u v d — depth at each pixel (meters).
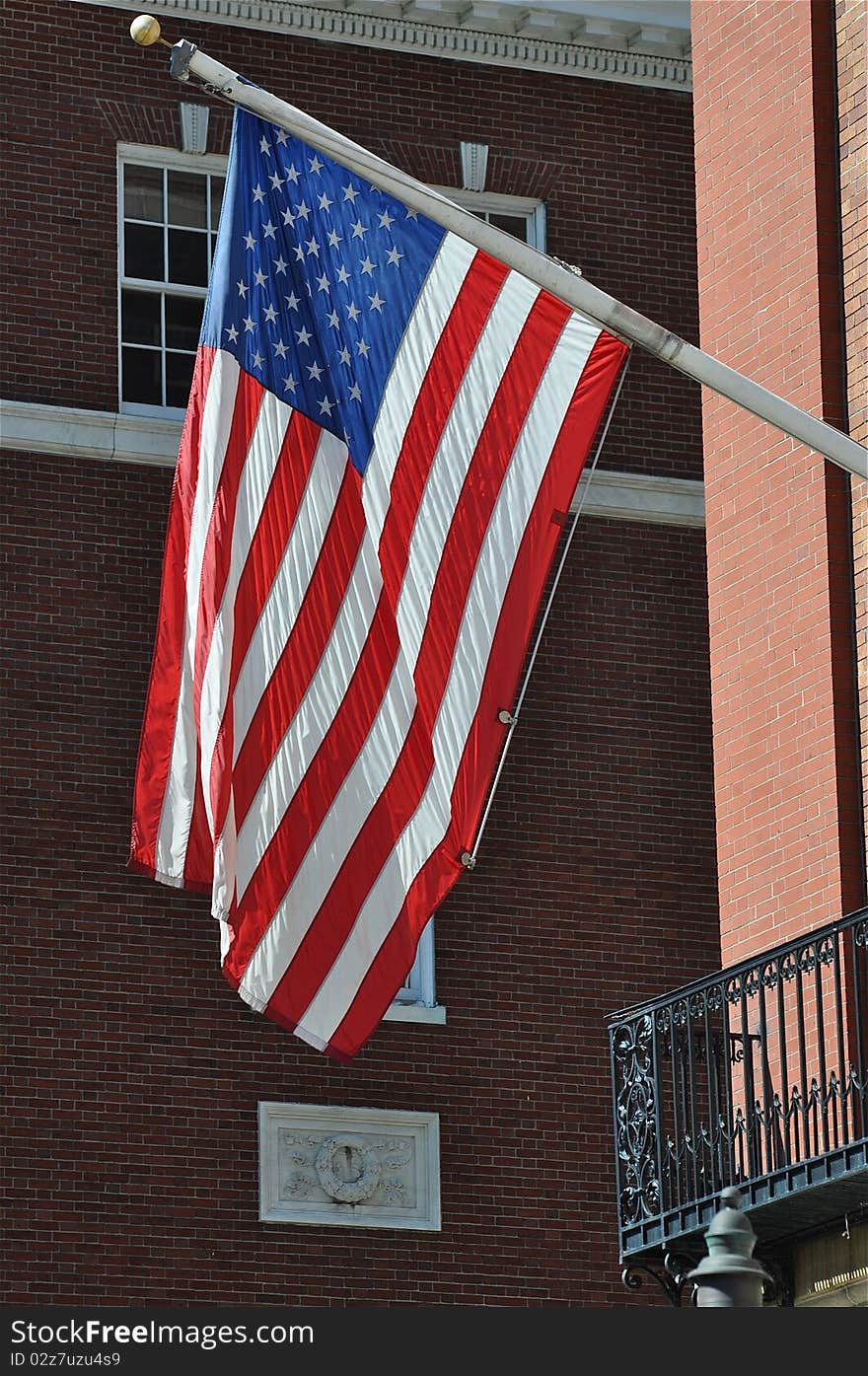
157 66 44.53
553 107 46.69
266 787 27.75
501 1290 42.00
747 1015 30.92
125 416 42.72
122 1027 40.97
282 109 22.98
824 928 28.73
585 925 43.81
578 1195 42.75
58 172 43.69
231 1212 40.91
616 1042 31.64
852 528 31.47
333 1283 41.19
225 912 27.55
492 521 27.50
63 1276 39.75
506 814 43.88
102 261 43.59
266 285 28.03
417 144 45.69
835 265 32.28
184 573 28.88
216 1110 41.25
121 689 42.06
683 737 45.06
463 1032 42.84
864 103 32.09
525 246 22.48
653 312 46.31
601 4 46.22
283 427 27.94
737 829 32.34
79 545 42.34
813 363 32.09
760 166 33.53
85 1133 40.44
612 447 45.69
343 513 27.86
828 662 31.12
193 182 44.78
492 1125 42.62
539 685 44.53
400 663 27.78
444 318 27.75
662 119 47.28
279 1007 27.47
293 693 27.80
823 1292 29.88
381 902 27.62
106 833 41.53
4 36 43.88
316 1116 41.78
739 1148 30.73
